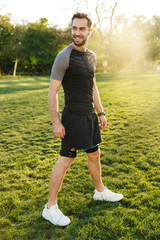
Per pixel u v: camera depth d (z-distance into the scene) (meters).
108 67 58.50
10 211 2.13
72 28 1.72
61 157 1.91
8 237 1.78
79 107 1.82
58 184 1.92
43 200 2.26
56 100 1.77
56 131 1.78
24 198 2.31
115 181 2.56
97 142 2.02
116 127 4.70
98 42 33.47
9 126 5.17
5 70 49.28
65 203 2.19
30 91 12.81
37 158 3.32
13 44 38.91
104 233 1.77
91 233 1.78
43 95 10.07
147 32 40.53
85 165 3.00
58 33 42.97
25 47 37.75
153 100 7.29
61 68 1.71
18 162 3.21
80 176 2.71
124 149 3.49
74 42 1.72
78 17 1.69
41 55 37.56
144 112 5.81
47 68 44.44
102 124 2.19
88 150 2.03
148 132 4.25
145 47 43.19
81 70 1.75
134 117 5.40
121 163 3.06
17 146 3.88
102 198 2.20
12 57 40.69
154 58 45.53
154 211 2.00
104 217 1.94
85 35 1.71
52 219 1.91
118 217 1.95
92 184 2.52
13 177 2.78
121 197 2.20
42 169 2.97
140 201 2.14
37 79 26.78
